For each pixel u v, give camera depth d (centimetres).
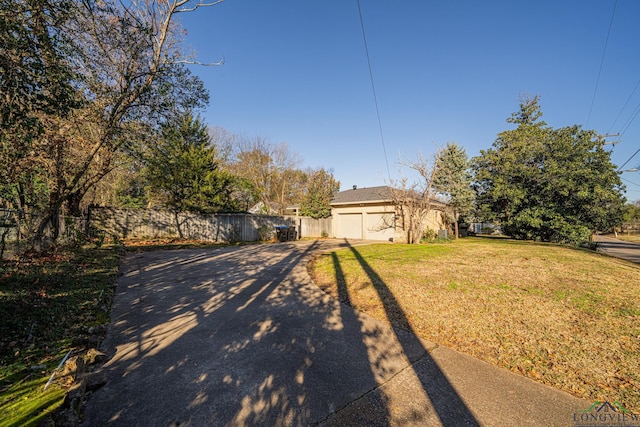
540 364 281
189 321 381
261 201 3088
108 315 391
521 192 1591
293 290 554
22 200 734
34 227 684
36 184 745
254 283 598
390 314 423
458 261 874
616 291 533
